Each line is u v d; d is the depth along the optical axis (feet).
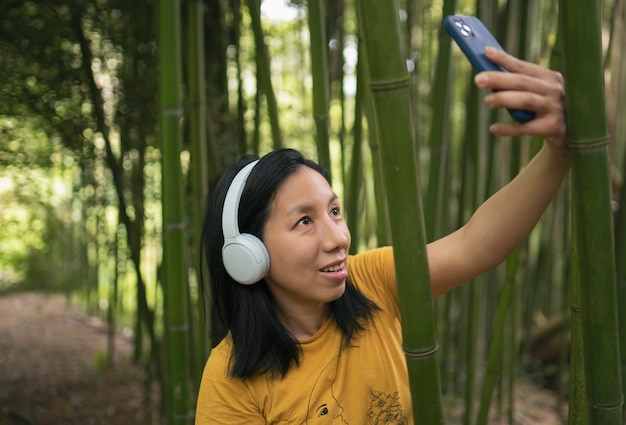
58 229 23.94
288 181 3.66
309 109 15.58
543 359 14.21
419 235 3.10
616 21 8.12
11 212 22.16
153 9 10.59
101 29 11.01
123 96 11.53
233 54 11.33
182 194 6.16
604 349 3.09
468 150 10.15
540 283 13.76
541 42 12.06
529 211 3.48
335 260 3.61
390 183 3.06
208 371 3.90
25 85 11.19
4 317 22.48
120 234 16.66
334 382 3.76
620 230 5.77
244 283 3.72
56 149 14.21
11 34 10.41
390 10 2.92
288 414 3.72
